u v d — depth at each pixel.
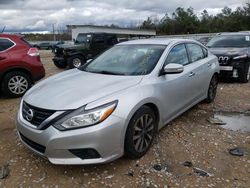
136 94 3.47
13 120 5.16
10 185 3.15
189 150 3.92
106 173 3.35
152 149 3.91
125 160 3.61
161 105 3.95
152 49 4.48
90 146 3.04
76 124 3.02
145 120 3.65
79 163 3.09
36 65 7.18
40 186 3.13
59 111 3.07
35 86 4.01
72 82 3.77
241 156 3.76
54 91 3.49
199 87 5.28
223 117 5.34
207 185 3.12
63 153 3.05
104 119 3.09
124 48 4.79
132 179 3.24
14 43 6.94
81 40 14.18
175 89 4.30
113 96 3.27
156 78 3.94
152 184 3.15
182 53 4.88
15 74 6.84
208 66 5.65
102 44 14.11
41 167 3.50
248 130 4.70
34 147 3.31
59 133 3.02
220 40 9.96
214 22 68.62
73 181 3.21
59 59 13.42
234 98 6.76
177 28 72.25
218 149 3.97
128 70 4.12
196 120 5.14
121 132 3.22
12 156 3.77
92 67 4.54
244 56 8.59
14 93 6.89
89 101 3.15
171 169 3.44
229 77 8.70
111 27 48.06
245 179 3.24
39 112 3.20
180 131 4.58
